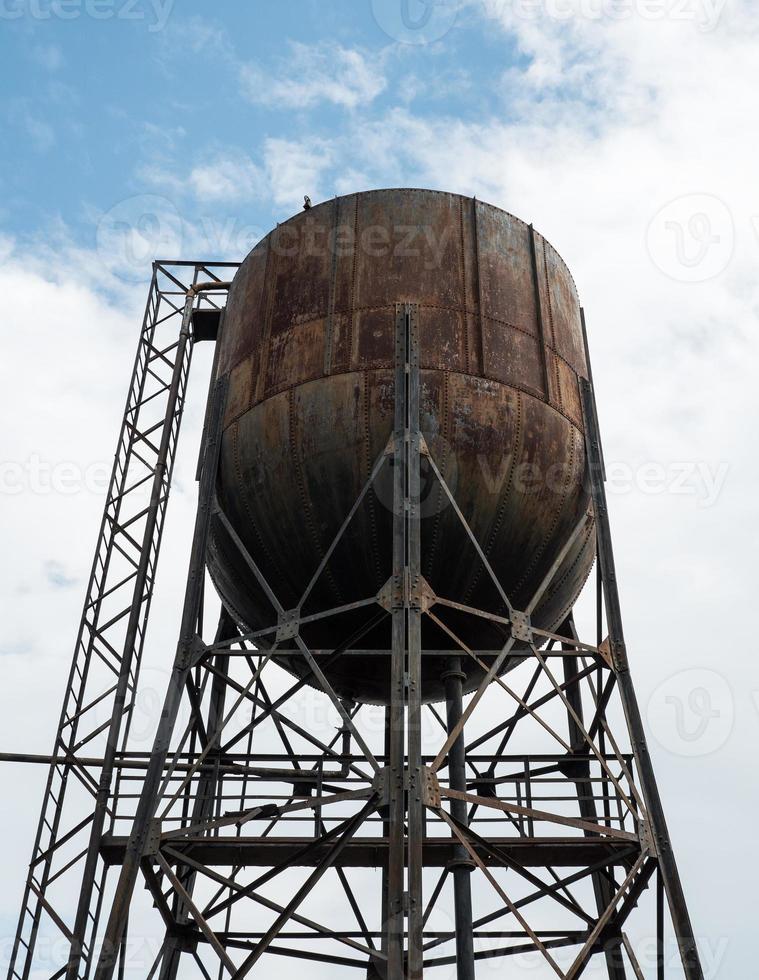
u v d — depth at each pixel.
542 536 16.20
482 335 16.69
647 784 14.86
